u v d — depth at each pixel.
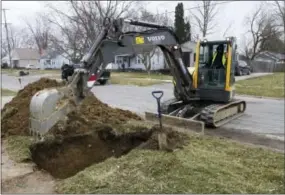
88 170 5.36
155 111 12.06
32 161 6.11
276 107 14.39
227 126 9.88
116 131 6.94
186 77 9.88
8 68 65.50
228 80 9.76
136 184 4.74
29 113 7.50
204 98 10.17
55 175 5.79
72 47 38.62
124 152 6.64
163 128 7.07
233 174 5.33
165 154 5.89
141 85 24.59
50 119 6.48
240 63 36.31
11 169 5.65
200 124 8.41
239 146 7.15
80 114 7.29
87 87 6.85
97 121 7.45
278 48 58.38
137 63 51.16
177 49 9.29
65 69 19.61
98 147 6.59
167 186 4.69
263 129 9.49
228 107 10.66
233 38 9.93
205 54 10.10
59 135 6.41
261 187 4.90
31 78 33.56
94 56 6.95
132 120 8.68
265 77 31.38
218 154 6.40
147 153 5.92
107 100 15.45
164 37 8.70
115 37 7.26
